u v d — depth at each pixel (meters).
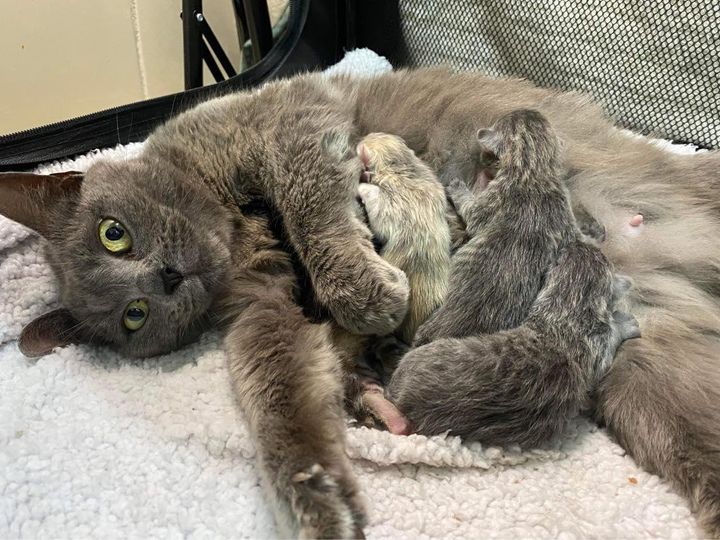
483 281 0.28
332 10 0.53
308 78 0.35
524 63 0.47
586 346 0.26
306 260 0.30
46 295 0.33
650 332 0.29
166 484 0.25
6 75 0.51
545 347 0.26
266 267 0.31
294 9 0.52
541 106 0.35
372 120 0.35
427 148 0.34
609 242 0.31
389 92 0.36
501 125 0.31
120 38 0.55
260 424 0.25
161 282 0.28
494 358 0.26
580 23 0.43
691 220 0.32
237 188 0.31
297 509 0.22
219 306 0.31
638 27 0.41
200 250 0.29
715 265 0.31
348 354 0.30
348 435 0.26
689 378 0.26
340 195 0.30
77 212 0.30
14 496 0.25
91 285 0.29
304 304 0.32
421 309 0.29
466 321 0.28
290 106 0.32
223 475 0.26
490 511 0.24
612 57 0.43
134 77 0.57
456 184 0.32
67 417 0.28
